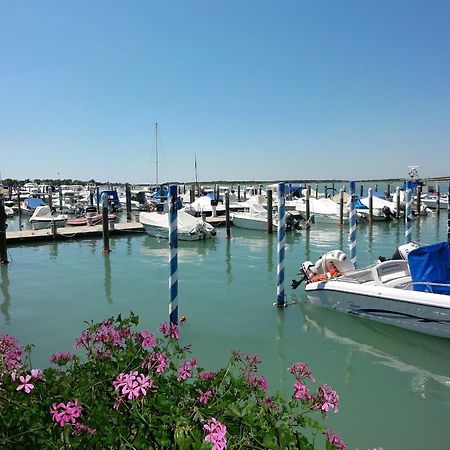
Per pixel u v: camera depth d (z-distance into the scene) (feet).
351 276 33.19
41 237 68.90
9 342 10.94
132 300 36.06
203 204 110.83
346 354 24.82
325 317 31.01
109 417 7.89
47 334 27.99
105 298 36.73
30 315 32.09
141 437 7.28
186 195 151.12
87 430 7.66
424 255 27.81
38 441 7.33
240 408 8.11
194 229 70.08
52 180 312.91
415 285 28.30
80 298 36.76
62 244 67.51
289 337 27.37
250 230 85.66
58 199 139.44
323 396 8.82
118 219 111.96
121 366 9.47
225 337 27.37
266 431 7.51
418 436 16.79
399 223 96.07
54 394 8.48
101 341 10.66
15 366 9.43
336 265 35.35
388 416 18.17
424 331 27.12
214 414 7.97
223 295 37.29
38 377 8.93
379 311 29.12
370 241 71.82
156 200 138.21
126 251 61.26
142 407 7.77
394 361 23.88
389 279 32.17
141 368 9.56
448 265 27.45
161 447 7.22
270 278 44.01
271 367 23.13
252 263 52.49
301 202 108.27
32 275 45.80
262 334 27.96
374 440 16.47
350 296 30.60
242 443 7.35
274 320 30.63
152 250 62.28
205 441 6.73
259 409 8.30
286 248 64.75
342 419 17.88
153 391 8.61
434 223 96.89
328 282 32.22
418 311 26.96
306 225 85.46
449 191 46.06
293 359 24.16
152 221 74.28
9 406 7.95
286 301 34.99
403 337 27.22
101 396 8.63
